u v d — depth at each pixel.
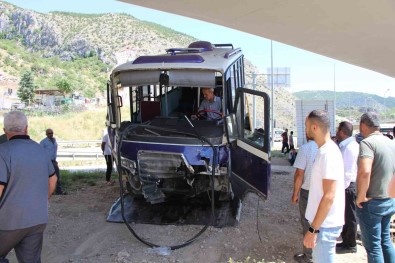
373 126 5.02
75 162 23.62
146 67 7.07
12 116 4.49
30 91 93.69
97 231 7.26
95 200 9.49
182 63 7.04
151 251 6.32
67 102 86.12
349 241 6.23
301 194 5.78
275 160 21.92
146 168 7.03
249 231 7.21
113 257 6.13
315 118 4.14
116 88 7.79
